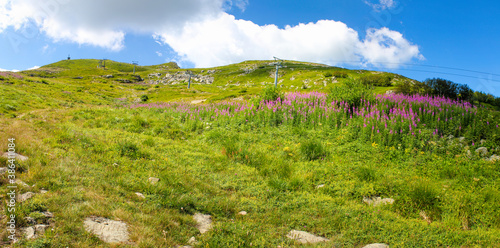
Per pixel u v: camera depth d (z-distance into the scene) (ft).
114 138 42.70
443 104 55.77
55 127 46.34
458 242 19.42
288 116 59.21
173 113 79.10
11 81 143.74
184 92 265.75
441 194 26.27
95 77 374.84
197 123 62.95
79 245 14.20
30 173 21.71
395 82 227.61
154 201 21.94
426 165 36.04
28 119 57.16
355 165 36.06
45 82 181.78
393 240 19.43
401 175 32.94
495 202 24.98
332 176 32.63
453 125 45.14
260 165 36.55
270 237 18.80
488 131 41.50
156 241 16.07
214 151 43.47
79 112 72.13
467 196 26.03
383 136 42.96
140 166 30.76
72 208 17.87
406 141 40.65
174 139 51.11
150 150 38.40
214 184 29.01
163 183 25.98
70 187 21.22
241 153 39.06
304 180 31.35
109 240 15.43
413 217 24.16
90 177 24.47
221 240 17.39
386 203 26.00
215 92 265.13
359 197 27.84
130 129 55.47
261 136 52.39
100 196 20.85
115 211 18.81
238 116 64.28
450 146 39.52
